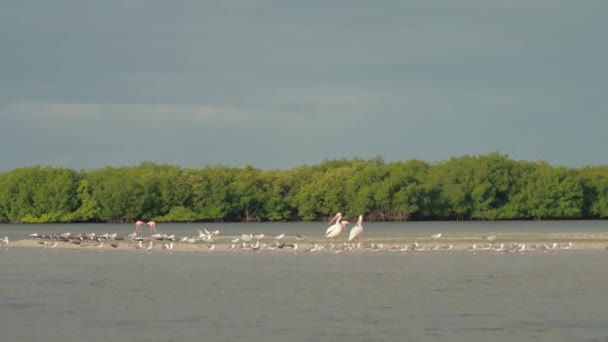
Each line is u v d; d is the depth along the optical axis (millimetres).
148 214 153875
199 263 57156
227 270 52469
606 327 33469
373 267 53469
